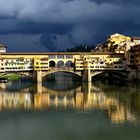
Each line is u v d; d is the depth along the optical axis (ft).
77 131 301.22
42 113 386.32
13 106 437.58
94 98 513.04
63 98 521.65
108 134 288.30
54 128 312.09
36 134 293.23
